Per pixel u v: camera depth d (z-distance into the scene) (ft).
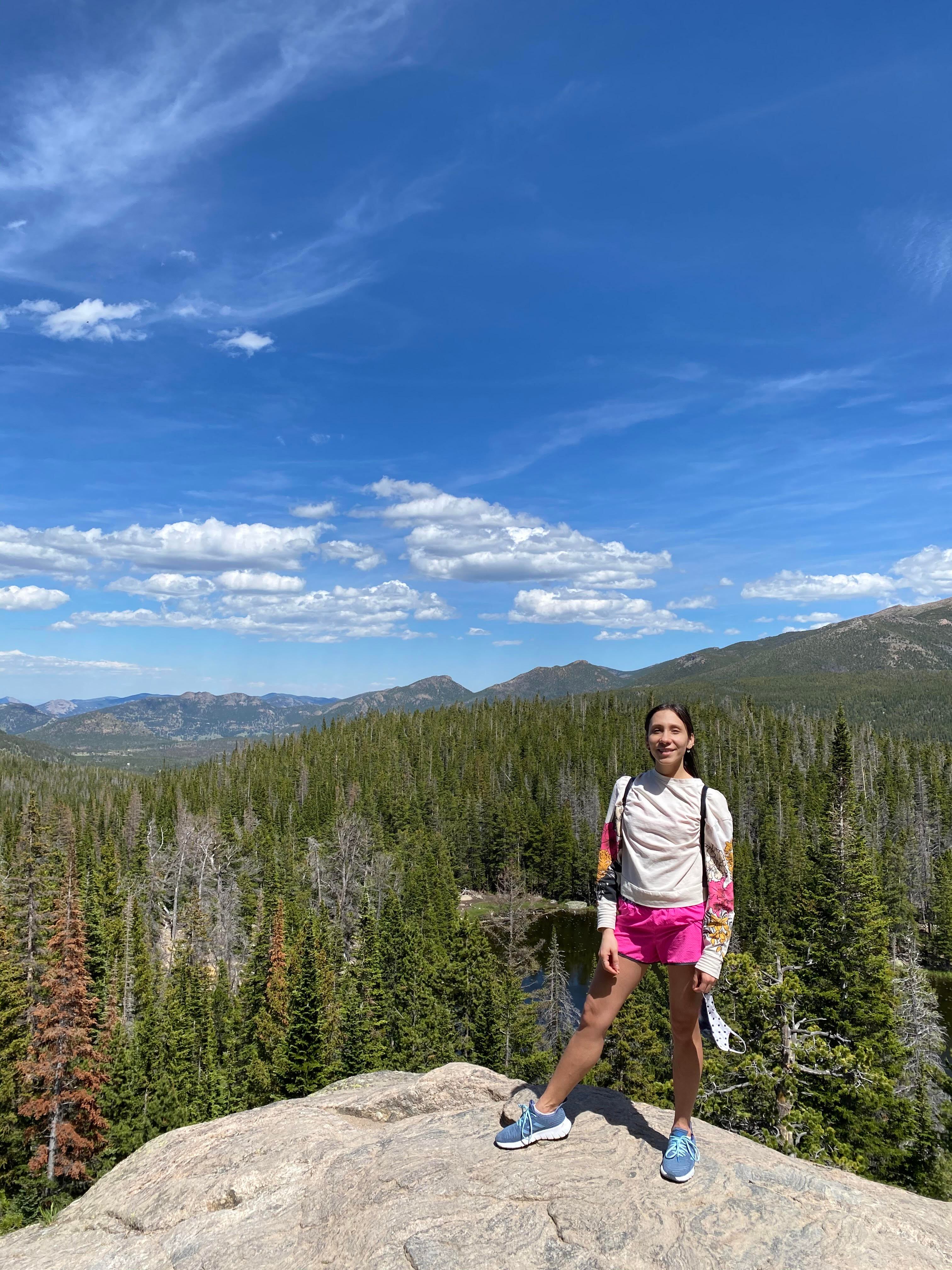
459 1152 16.66
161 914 267.18
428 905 253.44
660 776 15.38
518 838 362.12
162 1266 16.63
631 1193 14.21
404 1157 16.84
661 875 14.80
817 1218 13.44
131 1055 128.57
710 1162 15.19
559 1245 13.07
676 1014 14.84
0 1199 56.85
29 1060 96.32
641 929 14.98
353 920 252.21
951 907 234.38
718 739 486.79
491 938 259.19
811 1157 59.88
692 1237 12.96
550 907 331.16
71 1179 95.96
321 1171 17.98
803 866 236.43
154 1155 22.38
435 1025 127.13
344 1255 14.37
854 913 81.87
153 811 369.50
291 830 362.12
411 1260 13.28
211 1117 127.24
